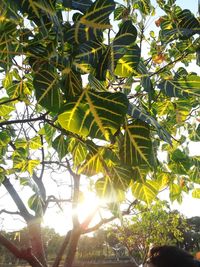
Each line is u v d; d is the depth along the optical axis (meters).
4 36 0.65
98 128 0.61
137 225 7.71
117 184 0.84
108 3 0.61
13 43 0.70
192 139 1.51
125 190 0.84
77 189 1.74
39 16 0.59
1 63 0.70
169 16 1.21
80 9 0.65
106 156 0.83
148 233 7.69
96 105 0.61
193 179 1.47
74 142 1.03
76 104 0.61
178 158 1.40
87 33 0.62
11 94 1.18
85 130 0.61
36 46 0.65
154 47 1.31
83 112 0.61
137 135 0.75
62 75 0.65
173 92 0.92
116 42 0.63
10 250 1.72
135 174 0.84
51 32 0.66
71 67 0.64
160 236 7.97
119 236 7.80
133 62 0.73
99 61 0.63
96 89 0.63
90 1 0.66
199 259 1.14
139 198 1.03
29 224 1.84
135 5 1.29
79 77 0.64
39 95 0.65
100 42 0.63
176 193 1.59
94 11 0.61
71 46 0.63
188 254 1.06
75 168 0.98
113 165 0.84
